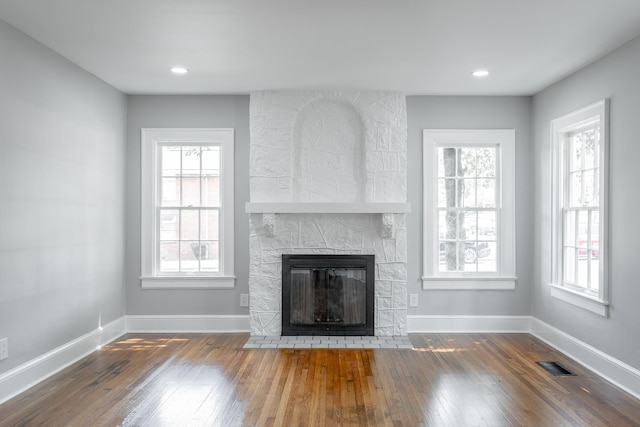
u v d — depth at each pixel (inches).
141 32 135.3
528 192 209.3
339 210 194.2
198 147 211.2
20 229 136.5
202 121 207.8
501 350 181.3
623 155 144.1
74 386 141.8
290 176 199.2
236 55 154.8
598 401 131.3
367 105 199.3
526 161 209.5
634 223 138.7
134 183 208.4
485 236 211.5
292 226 199.8
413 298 209.5
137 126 207.8
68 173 161.2
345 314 199.5
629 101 140.9
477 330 209.2
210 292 209.0
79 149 168.2
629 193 141.0
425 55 154.3
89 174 175.3
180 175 211.2
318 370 157.4
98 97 181.8
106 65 165.9
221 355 174.4
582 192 174.7
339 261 198.5
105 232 188.5
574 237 180.4
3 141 129.0
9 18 126.1
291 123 199.3
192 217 211.0
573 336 173.0
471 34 136.1
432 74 175.8
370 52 151.6
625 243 142.9
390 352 178.5
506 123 209.0
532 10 119.6
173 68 168.9
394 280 199.5
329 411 124.3
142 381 146.3
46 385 142.3
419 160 209.3
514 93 204.4
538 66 165.6
